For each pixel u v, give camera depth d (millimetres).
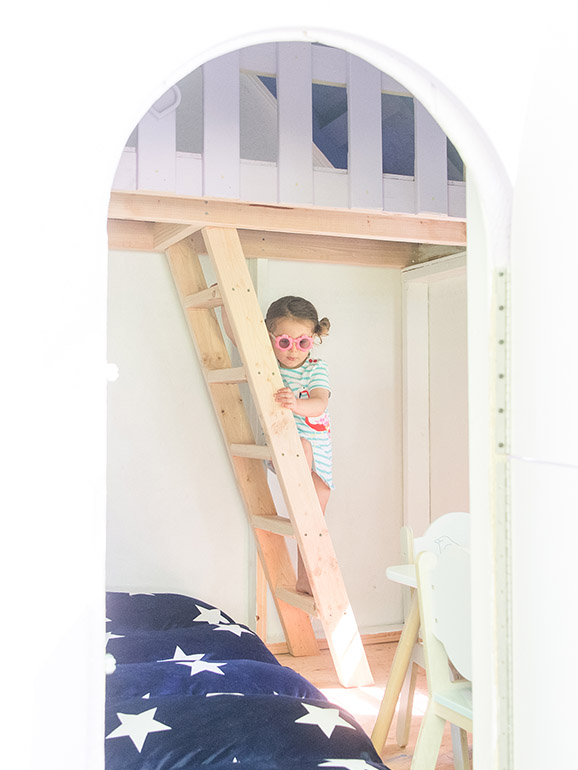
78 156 1382
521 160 1723
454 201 2842
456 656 2229
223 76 2521
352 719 2268
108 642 2855
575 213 1609
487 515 1773
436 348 4199
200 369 3887
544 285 1668
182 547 3842
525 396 1708
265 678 2557
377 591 4211
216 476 3902
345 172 2711
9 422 1329
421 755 2285
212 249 3131
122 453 3760
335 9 1551
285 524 3393
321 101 4031
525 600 1708
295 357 3604
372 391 4230
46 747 1354
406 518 4234
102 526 1418
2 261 1324
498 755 1754
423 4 1632
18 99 1336
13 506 1331
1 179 1323
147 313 3811
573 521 1609
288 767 1959
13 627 1330
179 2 1443
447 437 4117
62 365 1374
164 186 2482
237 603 3930
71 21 1371
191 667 2561
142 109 1443
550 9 1710
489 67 1695
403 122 3986
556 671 1642
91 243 1398
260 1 1496
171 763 1940
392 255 4164
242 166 2592
